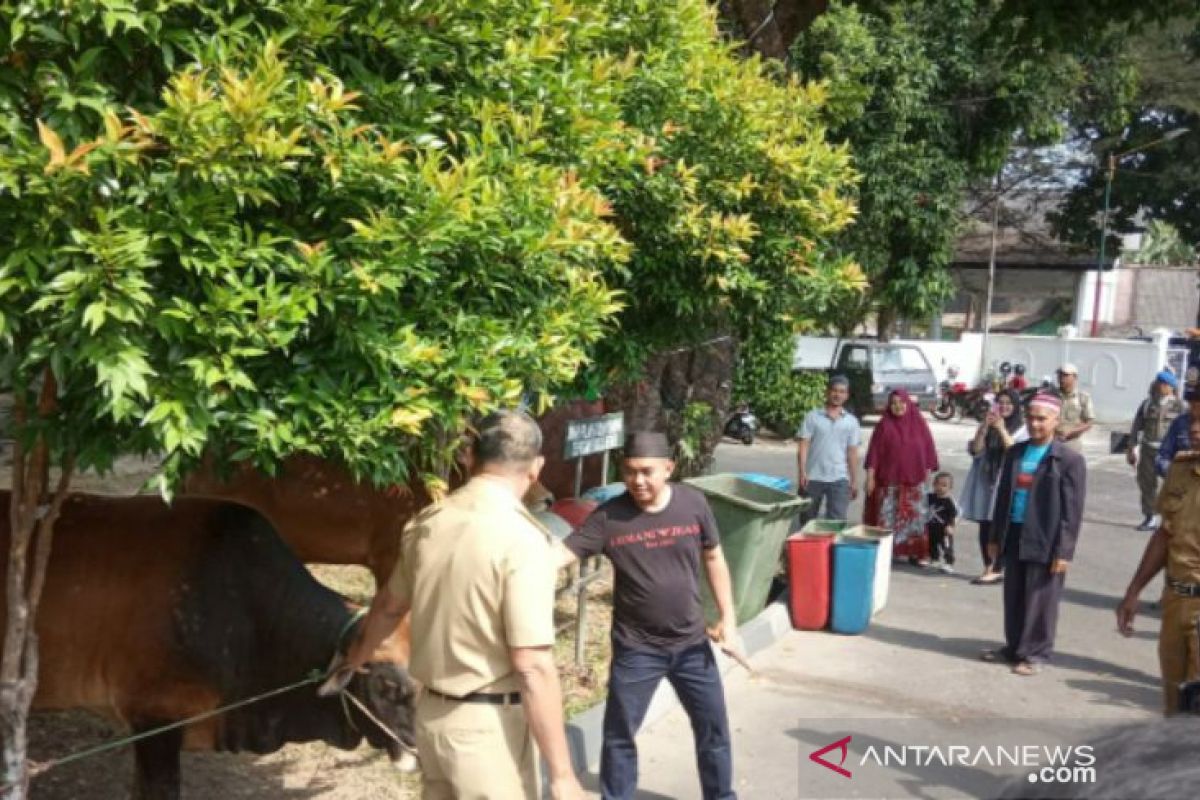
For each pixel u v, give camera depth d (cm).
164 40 311
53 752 545
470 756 331
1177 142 3066
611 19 629
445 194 354
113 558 417
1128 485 1798
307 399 345
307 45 346
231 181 312
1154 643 866
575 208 442
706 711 492
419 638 341
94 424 330
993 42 1234
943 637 850
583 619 705
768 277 751
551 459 827
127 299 290
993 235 3275
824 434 1019
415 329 386
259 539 441
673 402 942
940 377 3148
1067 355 3019
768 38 986
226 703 427
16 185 275
